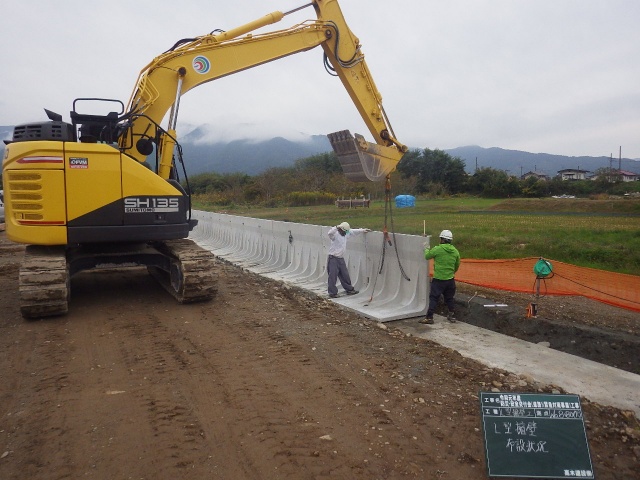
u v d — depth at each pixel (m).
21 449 4.11
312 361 6.16
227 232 17.61
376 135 9.91
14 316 8.16
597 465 4.03
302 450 4.12
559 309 8.64
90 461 3.94
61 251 8.42
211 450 4.11
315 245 11.58
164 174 9.15
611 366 6.61
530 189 58.34
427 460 4.01
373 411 4.83
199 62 9.23
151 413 4.75
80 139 8.39
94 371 5.80
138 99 8.99
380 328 7.66
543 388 5.50
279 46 9.49
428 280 8.42
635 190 55.84
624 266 12.34
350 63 9.67
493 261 10.51
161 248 10.05
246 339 6.98
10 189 7.89
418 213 33.44
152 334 7.18
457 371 5.86
